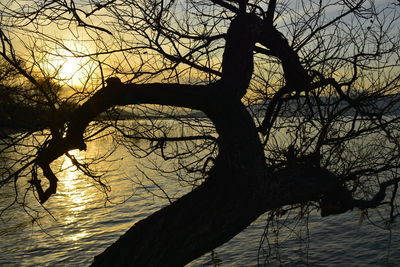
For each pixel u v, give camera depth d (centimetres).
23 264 1318
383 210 1627
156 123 427
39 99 342
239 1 354
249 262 1254
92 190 2547
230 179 298
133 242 288
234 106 314
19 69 313
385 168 444
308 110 482
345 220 1642
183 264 287
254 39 346
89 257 1386
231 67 335
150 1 396
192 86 316
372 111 451
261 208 304
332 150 469
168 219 290
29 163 329
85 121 315
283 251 1321
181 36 412
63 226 1742
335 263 1234
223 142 308
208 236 287
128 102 312
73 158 373
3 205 1842
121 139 407
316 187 333
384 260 1252
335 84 414
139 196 2245
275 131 492
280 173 330
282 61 397
